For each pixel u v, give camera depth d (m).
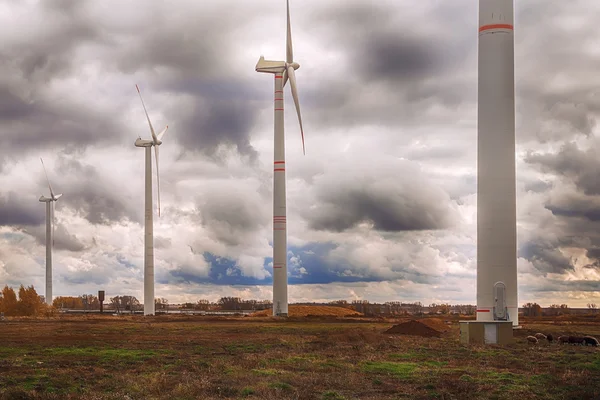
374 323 118.56
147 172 161.62
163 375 40.72
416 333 80.75
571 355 55.38
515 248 74.38
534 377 42.06
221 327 99.56
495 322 66.56
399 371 45.12
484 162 74.94
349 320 128.50
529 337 67.19
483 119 75.44
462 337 67.81
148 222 160.00
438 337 76.88
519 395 35.81
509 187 74.31
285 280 142.25
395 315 172.25
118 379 40.25
